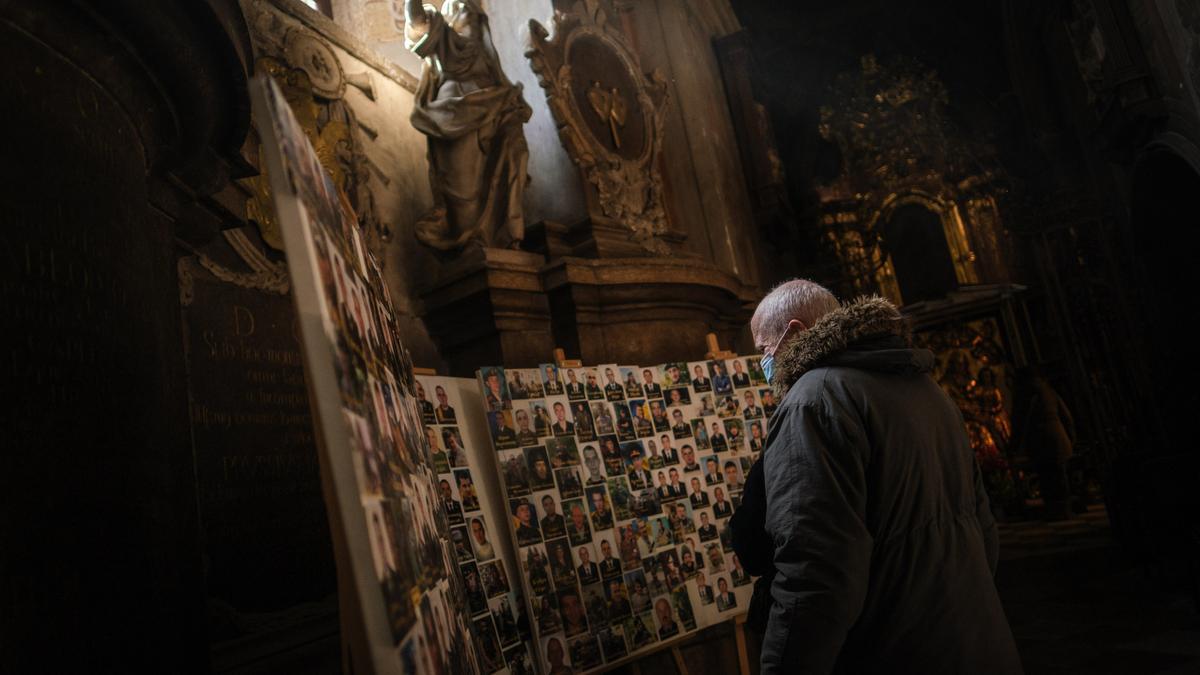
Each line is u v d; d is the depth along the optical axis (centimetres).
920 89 1445
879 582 169
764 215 1098
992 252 1376
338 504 78
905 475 172
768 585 199
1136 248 914
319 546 376
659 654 365
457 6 546
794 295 212
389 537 87
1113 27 730
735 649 381
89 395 155
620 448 355
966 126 1430
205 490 321
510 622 295
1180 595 591
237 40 235
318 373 81
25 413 135
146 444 176
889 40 1464
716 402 401
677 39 942
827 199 1425
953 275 1387
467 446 315
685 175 894
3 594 122
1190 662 444
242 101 258
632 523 346
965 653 168
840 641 158
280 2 467
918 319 1380
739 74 1145
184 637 182
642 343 567
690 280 591
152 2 191
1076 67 1038
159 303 231
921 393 183
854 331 182
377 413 103
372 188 517
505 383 326
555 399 341
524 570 306
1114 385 958
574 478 334
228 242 367
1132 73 718
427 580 112
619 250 589
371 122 534
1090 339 970
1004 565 851
